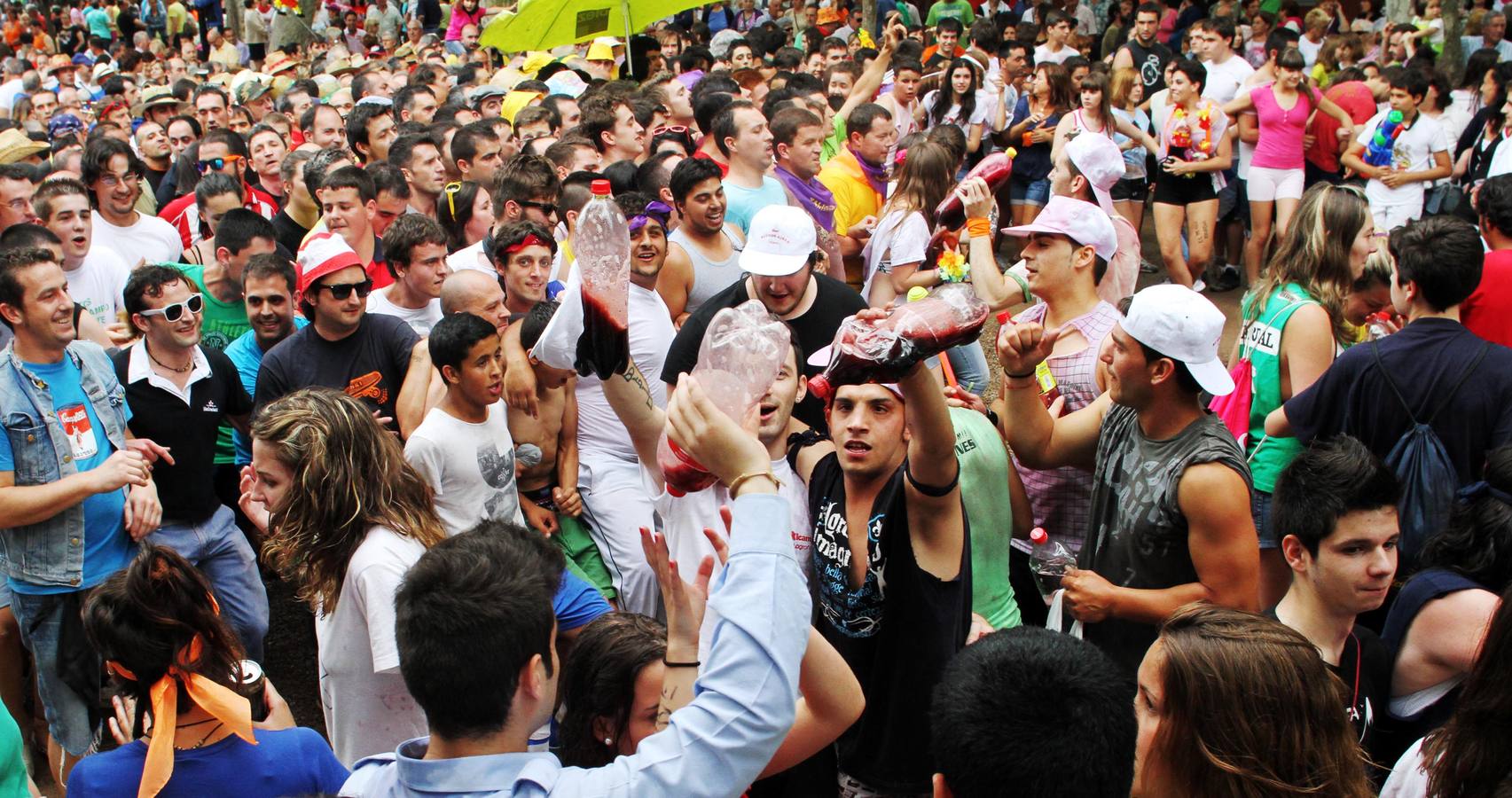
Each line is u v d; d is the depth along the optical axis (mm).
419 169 7809
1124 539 3373
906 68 10305
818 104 9062
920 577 2992
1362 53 12484
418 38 21266
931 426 2787
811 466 3541
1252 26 14500
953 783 2023
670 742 1808
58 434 4277
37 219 6172
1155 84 12297
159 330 4648
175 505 4715
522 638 1992
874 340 2561
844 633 3191
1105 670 2068
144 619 2725
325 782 2920
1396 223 9914
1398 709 3139
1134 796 2457
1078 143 6105
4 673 4590
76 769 2803
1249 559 3189
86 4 27281
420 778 1953
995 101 12000
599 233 2209
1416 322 4168
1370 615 4117
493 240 6066
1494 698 2283
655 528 4230
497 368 4246
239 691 2928
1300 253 4625
